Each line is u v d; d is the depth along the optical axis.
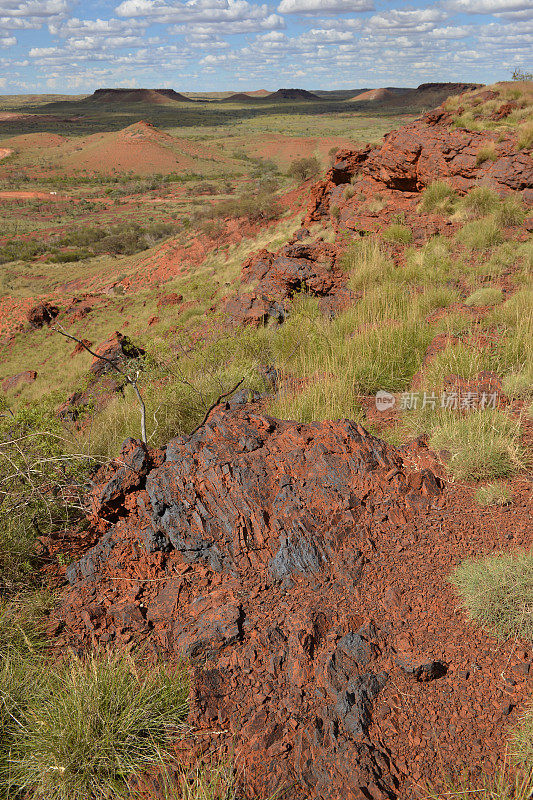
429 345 7.34
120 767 2.45
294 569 3.46
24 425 5.11
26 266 78.81
